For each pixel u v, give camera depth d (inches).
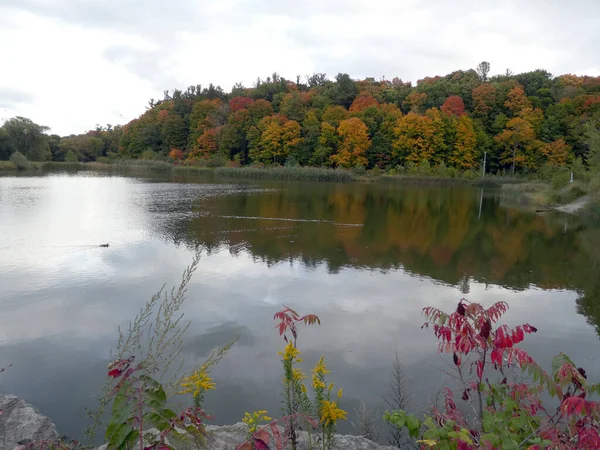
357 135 2135.8
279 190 1310.3
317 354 231.1
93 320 269.0
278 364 216.2
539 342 255.3
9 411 129.9
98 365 213.2
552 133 2170.3
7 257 419.5
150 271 379.2
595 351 244.8
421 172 1952.5
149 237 533.0
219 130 2573.8
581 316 299.1
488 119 2389.3
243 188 1352.1
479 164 2186.3
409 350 236.5
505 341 95.0
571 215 876.6
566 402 80.0
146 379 67.8
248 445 71.6
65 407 178.2
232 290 332.2
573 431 82.7
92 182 1427.2
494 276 402.6
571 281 389.4
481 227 703.1
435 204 1045.8
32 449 85.4
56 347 232.2
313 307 301.6
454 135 2175.2
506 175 2015.3
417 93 2608.3
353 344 243.6
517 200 1178.0
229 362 216.2
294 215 770.2
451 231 654.5
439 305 313.9
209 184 1496.1
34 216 674.2
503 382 112.3
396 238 581.3
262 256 451.5
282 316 102.5
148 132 2938.0
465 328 98.7
